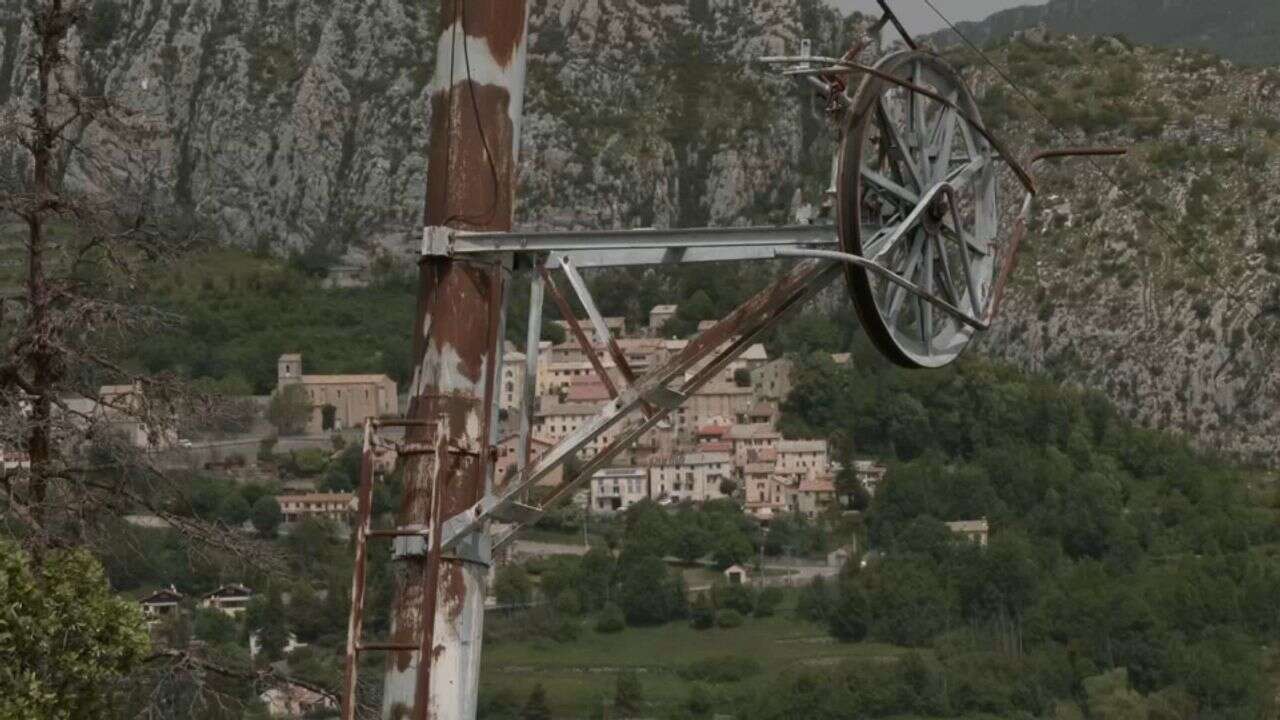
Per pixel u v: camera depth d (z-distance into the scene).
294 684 34.25
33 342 33.94
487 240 21.95
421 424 21.62
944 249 23.98
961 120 24.52
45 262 35.34
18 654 29.91
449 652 21.27
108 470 34.38
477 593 21.55
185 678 33.72
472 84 22.39
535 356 21.80
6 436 33.09
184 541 34.75
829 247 22.31
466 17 22.50
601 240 21.94
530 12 22.86
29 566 31.62
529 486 21.48
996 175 25.02
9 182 34.94
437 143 22.39
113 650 30.81
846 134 22.41
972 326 24.16
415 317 22.09
